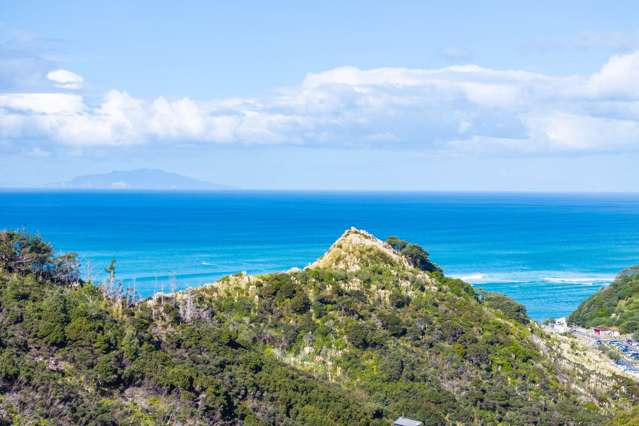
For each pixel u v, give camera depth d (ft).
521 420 299.38
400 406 289.33
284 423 245.86
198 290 366.22
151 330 272.92
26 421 190.08
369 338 335.26
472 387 319.06
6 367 207.51
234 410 240.53
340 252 449.06
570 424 301.63
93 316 256.73
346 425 255.91
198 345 274.16
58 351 232.94
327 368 314.96
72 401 207.31
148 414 217.97
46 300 256.73
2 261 292.61
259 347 316.81
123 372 232.32
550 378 347.97
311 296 369.91
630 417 290.35
